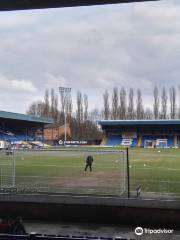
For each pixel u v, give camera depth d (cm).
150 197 1572
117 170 2938
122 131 8975
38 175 2536
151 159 4269
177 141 8588
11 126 8875
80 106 10475
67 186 1994
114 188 1925
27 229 1323
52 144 8900
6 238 963
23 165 3322
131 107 10431
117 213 1386
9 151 3622
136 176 2522
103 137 9006
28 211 1446
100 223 1395
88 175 2584
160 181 2253
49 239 959
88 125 10462
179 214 1342
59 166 3250
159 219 1355
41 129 9694
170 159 4262
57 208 1430
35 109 11056
